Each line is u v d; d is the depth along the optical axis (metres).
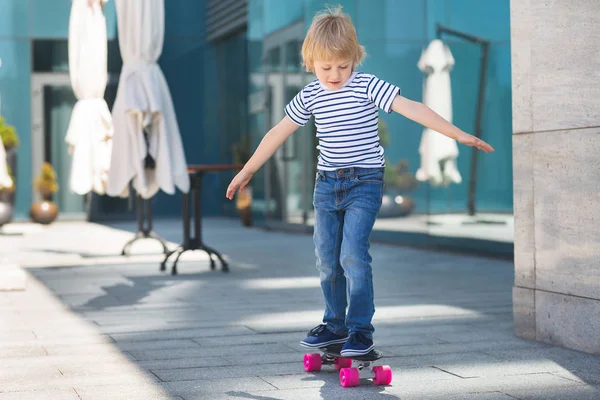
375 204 4.71
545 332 5.85
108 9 23.41
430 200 13.40
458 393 4.45
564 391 4.48
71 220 23.83
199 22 24.86
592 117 5.35
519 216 6.04
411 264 11.47
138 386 4.66
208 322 6.89
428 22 13.02
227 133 24.61
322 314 7.25
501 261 11.59
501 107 11.46
